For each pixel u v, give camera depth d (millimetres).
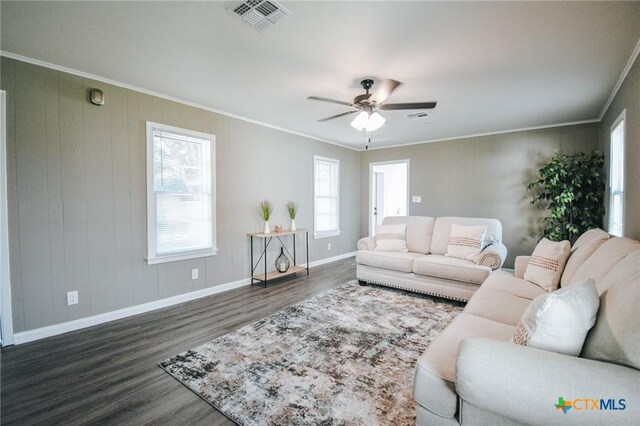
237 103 3586
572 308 1088
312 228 5414
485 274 3121
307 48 2316
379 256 3895
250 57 2463
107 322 2893
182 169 3516
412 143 5977
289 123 4500
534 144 4754
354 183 6578
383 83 2467
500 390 1015
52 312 2596
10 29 2031
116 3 1774
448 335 1560
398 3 1791
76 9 1826
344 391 1779
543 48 2312
